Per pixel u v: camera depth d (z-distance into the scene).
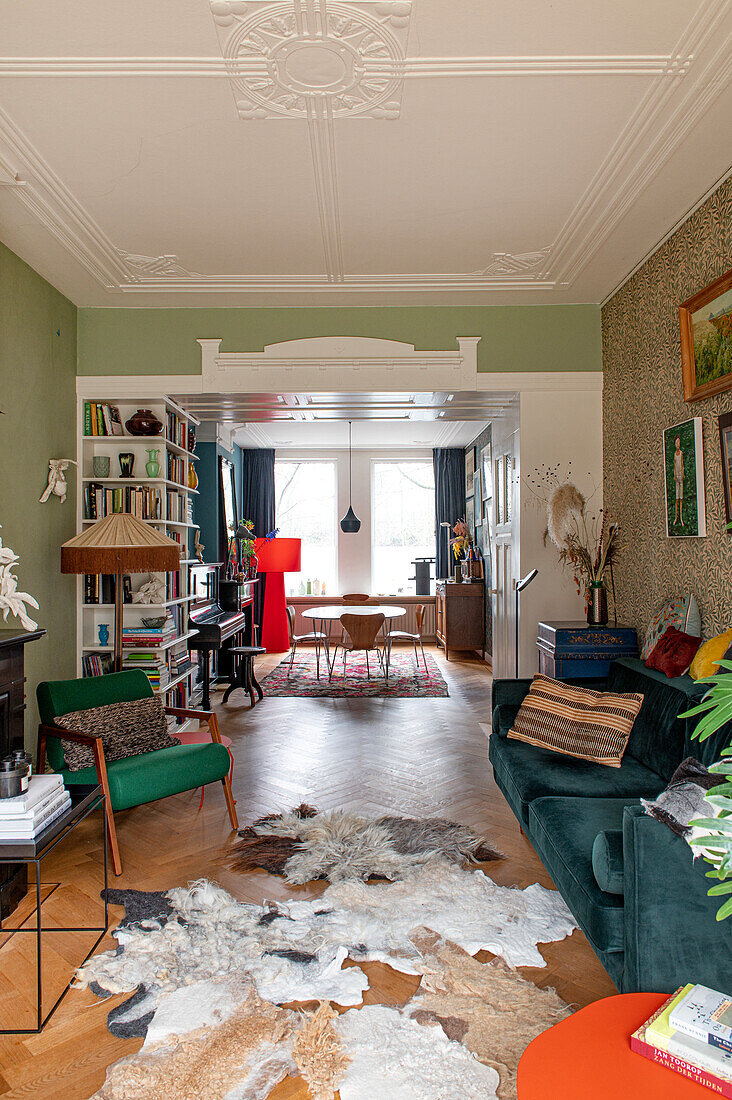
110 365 4.67
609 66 2.37
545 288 4.41
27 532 3.88
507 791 3.12
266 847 3.17
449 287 4.37
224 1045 1.89
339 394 4.75
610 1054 1.33
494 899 2.67
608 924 1.90
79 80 2.42
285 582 10.56
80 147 2.83
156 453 4.73
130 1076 1.78
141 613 4.80
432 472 10.59
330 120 2.66
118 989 2.16
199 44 2.26
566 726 3.21
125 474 4.70
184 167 2.98
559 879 2.27
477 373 4.70
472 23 2.17
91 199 3.25
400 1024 1.96
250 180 3.11
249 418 5.64
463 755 4.62
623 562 4.39
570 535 4.71
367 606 7.98
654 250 3.82
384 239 3.71
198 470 7.54
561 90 2.50
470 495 9.78
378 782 4.08
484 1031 1.93
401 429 8.70
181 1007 2.05
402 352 4.68
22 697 2.91
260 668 8.20
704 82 2.44
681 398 3.53
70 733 3.05
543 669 4.36
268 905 2.66
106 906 2.53
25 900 2.75
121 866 3.01
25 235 3.56
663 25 2.19
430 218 3.47
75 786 3.16
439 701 6.32
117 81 2.43
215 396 4.77
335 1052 1.85
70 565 3.62
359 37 2.23
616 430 4.46
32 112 2.60
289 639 9.84
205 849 3.19
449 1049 1.86
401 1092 1.71
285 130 2.72
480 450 8.81
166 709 3.55
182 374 4.68
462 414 5.54
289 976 2.20
